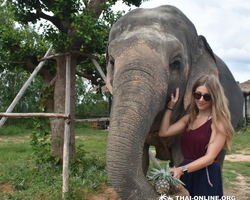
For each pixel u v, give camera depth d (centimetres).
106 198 434
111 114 222
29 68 778
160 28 278
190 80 307
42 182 472
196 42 328
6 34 679
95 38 543
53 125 600
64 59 608
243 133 1495
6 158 687
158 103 233
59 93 607
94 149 883
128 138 204
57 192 430
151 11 302
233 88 464
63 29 595
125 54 245
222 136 229
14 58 704
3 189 453
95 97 2342
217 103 230
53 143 597
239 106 486
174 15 307
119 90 227
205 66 319
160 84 235
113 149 203
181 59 277
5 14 922
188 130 250
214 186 236
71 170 539
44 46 728
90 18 535
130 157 202
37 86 1873
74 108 620
